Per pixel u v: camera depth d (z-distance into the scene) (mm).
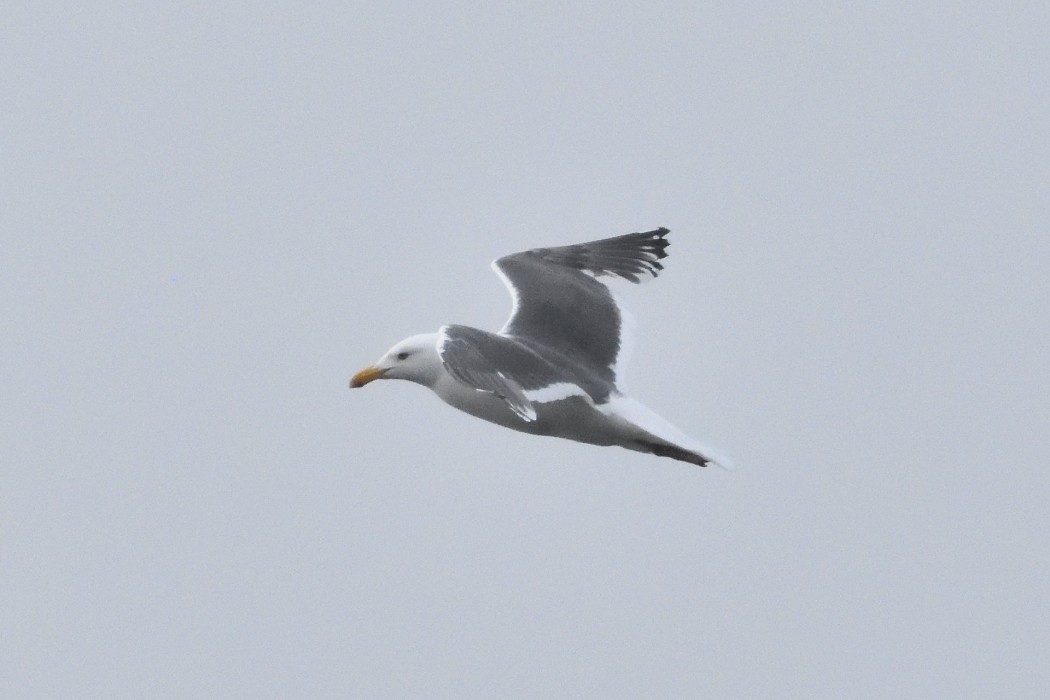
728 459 14602
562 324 15695
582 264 16750
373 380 15625
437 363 15477
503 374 14211
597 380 15117
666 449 15422
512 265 16531
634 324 16000
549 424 15250
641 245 16891
